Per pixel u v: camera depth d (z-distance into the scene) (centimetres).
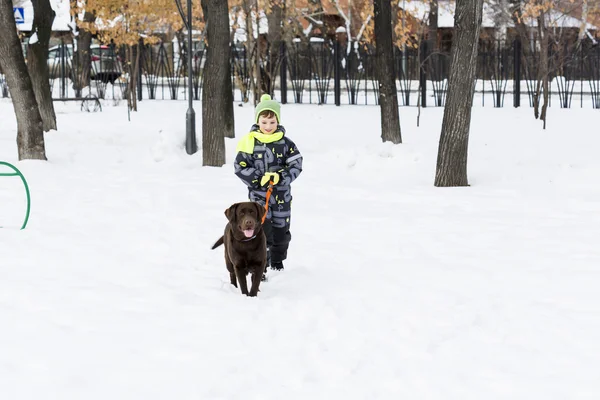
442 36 4812
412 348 532
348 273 755
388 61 1816
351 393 452
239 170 737
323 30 4478
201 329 568
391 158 1527
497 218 1039
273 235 753
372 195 1226
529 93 3247
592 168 1431
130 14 2717
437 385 466
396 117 1833
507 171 1436
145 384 461
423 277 737
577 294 673
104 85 3509
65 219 999
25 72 1476
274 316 605
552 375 484
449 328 579
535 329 572
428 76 4066
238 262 660
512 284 709
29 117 1484
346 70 3456
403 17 3073
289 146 742
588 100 3506
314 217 1040
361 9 4253
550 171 1427
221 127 1548
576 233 939
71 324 575
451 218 1038
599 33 4219
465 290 690
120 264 773
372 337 556
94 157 1609
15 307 616
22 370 479
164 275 734
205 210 1073
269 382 467
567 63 3288
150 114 2747
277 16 3250
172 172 1455
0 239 873
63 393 446
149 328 568
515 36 4594
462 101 1299
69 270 745
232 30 3294
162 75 3650
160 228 951
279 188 744
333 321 591
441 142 1321
